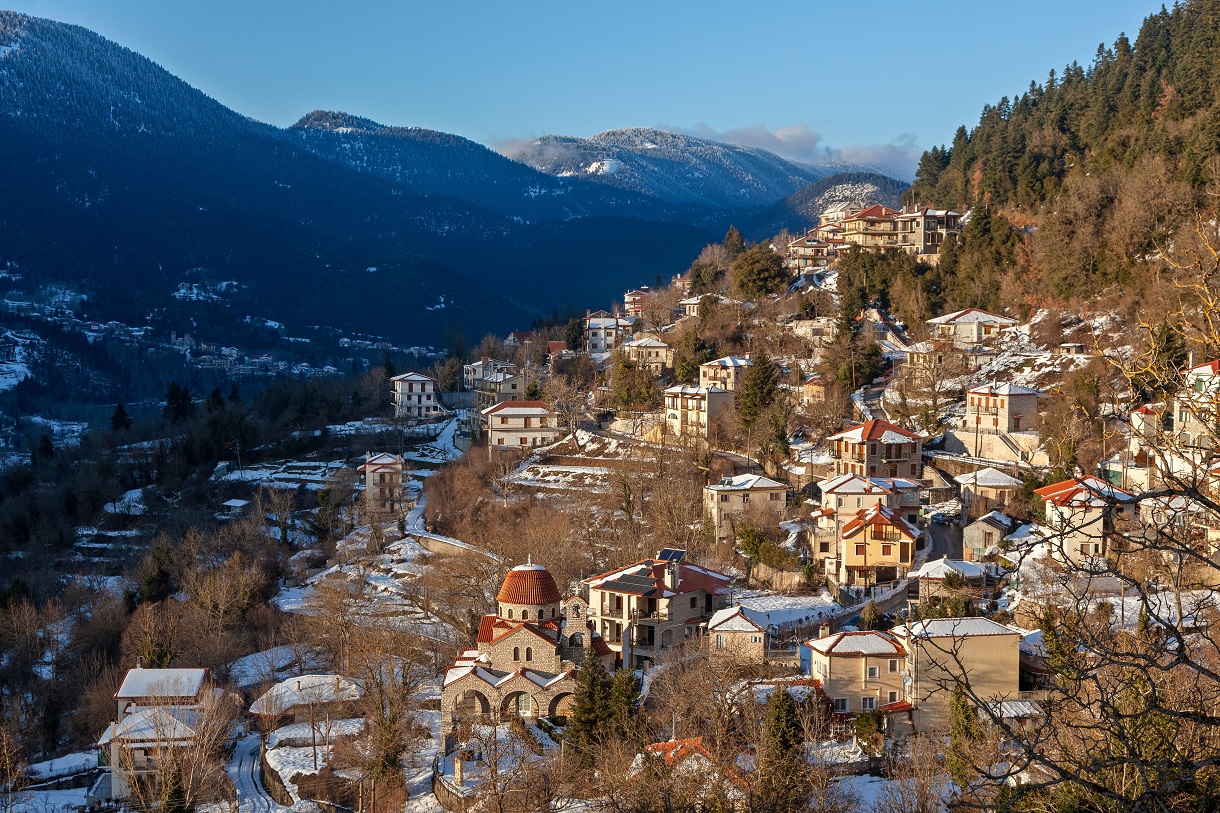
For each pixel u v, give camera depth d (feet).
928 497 436.35
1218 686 90.17
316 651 394.32
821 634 325.62
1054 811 90.12
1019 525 380.17
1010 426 463.01
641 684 310.65
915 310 650.43
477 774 269.23
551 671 310.86
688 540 419.13
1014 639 258.57
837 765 237.04
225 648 389.60
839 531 393.70
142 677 338.13
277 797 293.23
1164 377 79.20
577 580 394.52
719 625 311.06
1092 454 382.01
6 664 401.49
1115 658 78.43
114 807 292.61
